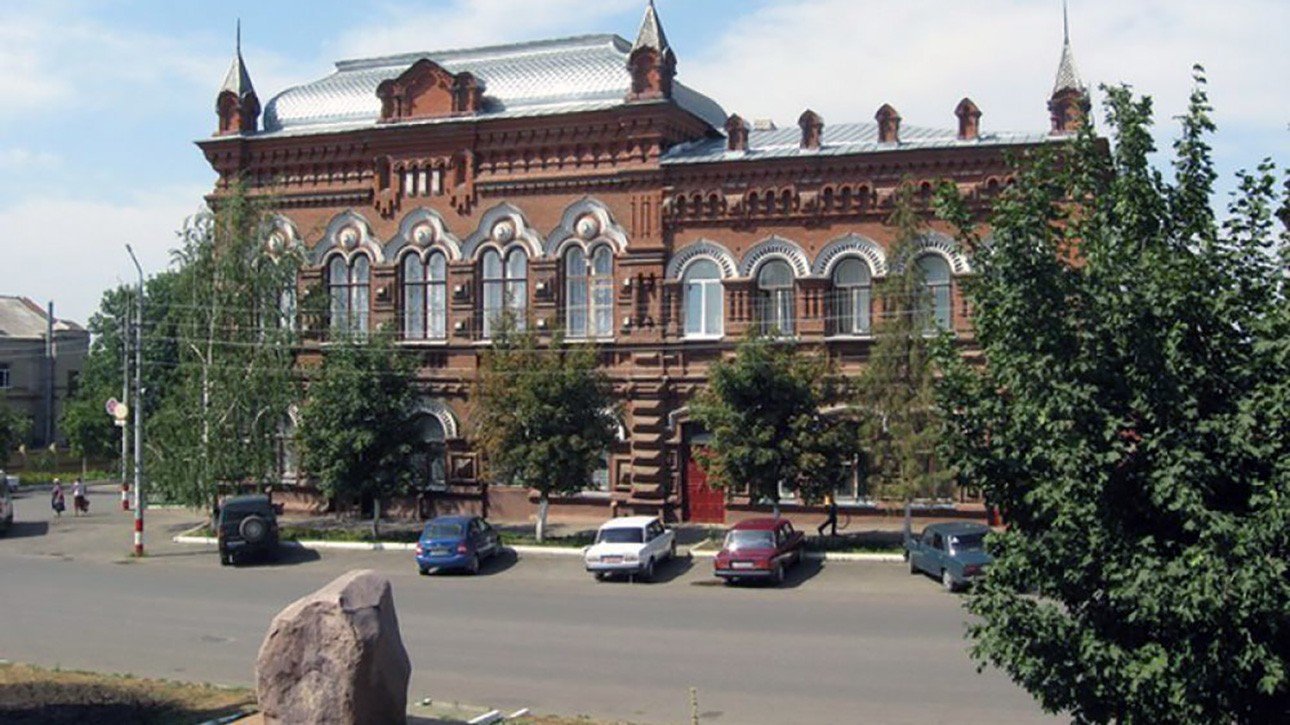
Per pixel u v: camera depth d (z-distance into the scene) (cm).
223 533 3772
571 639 2552
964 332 3584
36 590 3338
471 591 3198
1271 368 1085
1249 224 1133
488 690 2131
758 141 4244
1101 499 1098
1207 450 1079
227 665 2369
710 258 4084
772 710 1944
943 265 3750
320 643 1598
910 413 3362
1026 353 1148
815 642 2452
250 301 4306
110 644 2580
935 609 2773
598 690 2112
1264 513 1011
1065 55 3778
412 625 2736
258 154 4684
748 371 3466
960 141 3756
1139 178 1175
